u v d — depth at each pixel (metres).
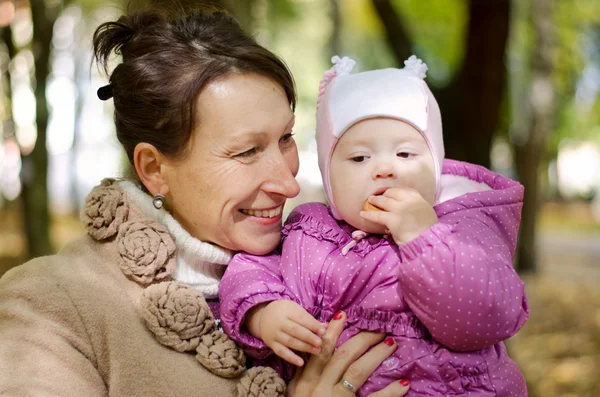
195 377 1.72
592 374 5.84
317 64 15.90
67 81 15.99
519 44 11.98
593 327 7.00
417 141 1.81
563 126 17.19
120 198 1.85
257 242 1.82
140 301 1.75
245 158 1.76
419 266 1.60
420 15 12.31
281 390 1.73
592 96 16.52
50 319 1.69
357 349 1.74
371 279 1.78
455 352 1.72
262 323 1.68
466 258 1.58
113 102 1.88
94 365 1.72
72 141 15.86
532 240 9.40
